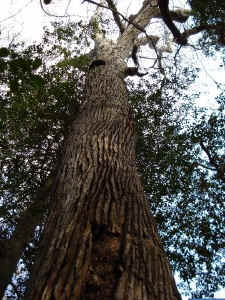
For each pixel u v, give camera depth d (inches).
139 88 301.4
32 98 229.3
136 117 274.5
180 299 64.1
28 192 246.8
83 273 62.4
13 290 236.5
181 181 281.9
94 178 95.4
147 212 87.7
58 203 92.1
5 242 208.5
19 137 241.9
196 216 294.0
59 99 247.4
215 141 320.2
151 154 271.0
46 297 58.9
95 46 291.0
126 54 290.2
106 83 185.9
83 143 119.3
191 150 294.4
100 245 70.1
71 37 282.2
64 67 269.0
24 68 115.6
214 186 305.9
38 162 249.4
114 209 81.5
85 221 77.2
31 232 219.0
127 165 108.0
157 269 66.9
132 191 93.4
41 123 245.4
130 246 69.3
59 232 76.7
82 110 161.2
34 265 75.5
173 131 286.0
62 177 104.8
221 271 286.8
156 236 80.0
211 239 288.5
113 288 59.4
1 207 242.5
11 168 241.1
